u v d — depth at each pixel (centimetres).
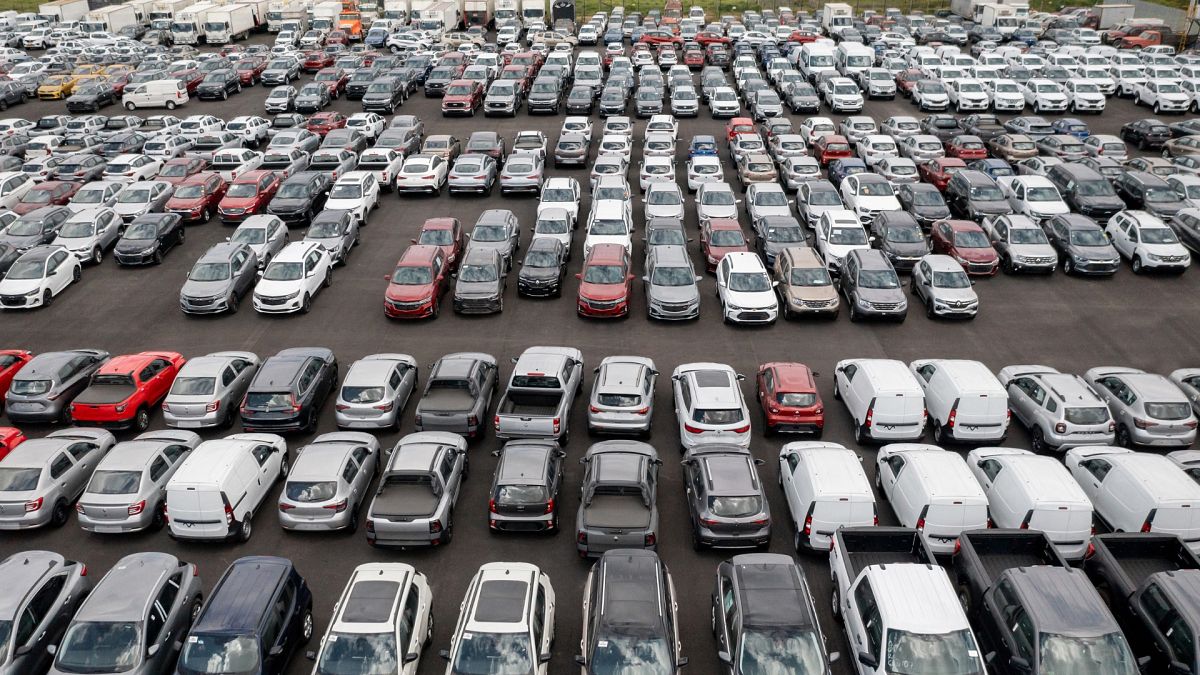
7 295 2811
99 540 1764
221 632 1294
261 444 1870
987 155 4262
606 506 1639
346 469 1756
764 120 4822
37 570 1476
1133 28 7681
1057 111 5125
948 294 2700
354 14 8100
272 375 2089
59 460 1842
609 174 3662
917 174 3753
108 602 1357
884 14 8994
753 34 7144
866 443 2050
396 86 5328
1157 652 1355
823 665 1252
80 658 1305
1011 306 2825
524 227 3484
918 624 1277
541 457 1748
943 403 2033
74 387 2241
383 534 1653
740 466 1703
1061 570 1384
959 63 6022
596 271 2755
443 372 2073
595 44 7488
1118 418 2072
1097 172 3600
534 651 1280
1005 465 1719
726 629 1355
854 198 3447
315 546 1730
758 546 1659
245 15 7956
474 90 5212
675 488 1908
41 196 3603
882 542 1541
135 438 1923
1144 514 1647
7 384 2320
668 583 1444
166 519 1809
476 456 2027
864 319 2694
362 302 2875
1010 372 2233
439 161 3962
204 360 2191
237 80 5978
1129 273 3100
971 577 1480
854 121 4412
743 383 2338
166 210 3600
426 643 1448
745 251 2908
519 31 7750
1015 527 1645
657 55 6744
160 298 2931
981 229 3088
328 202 3512
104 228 3294
